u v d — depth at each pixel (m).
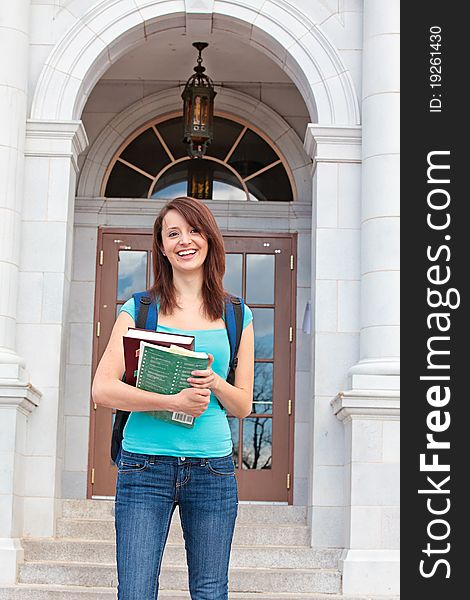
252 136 11.03
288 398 10.43
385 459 7.62
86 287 10.54
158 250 3.84
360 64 8.72
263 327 10.55
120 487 3.62
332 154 8.54
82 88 8.71
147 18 8.77
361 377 7.78
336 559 7.89
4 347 7.99
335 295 8.40
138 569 3.53
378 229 8.12
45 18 8.70
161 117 11.03
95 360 10.44
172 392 3.52
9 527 7.51
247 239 10.68
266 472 10.31
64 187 8.41
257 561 7.92
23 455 7.94
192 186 10.91
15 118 8.25
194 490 3.60
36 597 7.13
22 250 8.31
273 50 9.02
